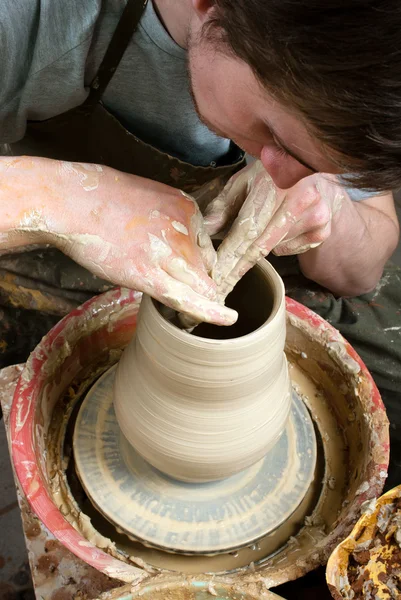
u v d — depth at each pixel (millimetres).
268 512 1133
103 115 1384
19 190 930
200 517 1115
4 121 1379
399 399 1555
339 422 1346
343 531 998
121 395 1041
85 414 1242
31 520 1172
